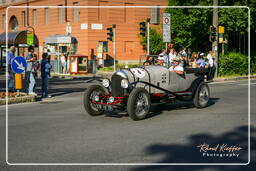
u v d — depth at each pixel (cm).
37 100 1418
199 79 1148
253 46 3612
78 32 3612
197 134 792
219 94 1516
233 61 2533
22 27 4525
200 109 1134
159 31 3803
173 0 3250
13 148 685
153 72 1037
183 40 3244
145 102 965
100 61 3556
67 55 3294
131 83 981
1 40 3316
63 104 1295
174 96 1079
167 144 708
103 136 777
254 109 1128
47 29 4069
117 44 3672
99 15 3572
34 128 872
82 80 2506
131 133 805
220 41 2392
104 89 1018
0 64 3625
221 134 792
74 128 865
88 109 1020
